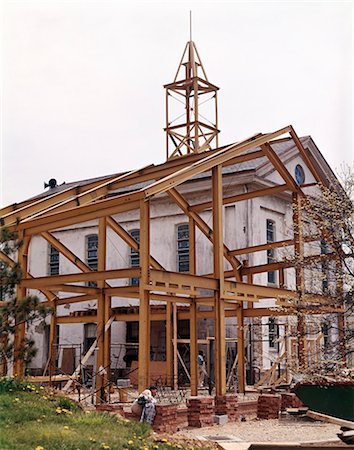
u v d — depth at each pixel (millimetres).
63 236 34219
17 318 13102
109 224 22844
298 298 18719
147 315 15531
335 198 17828
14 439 8711
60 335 32125
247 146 19609
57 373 29406
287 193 30172
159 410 13531
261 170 28234
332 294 18250
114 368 29625
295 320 23172
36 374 31344
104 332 19547
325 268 18594
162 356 28547
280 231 29812
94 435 9484
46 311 13477
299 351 18891
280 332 28516
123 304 31297
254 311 22125
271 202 29469
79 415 11016
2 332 13016
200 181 28672
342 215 17609
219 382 16812
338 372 16172
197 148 27422
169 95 28828
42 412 10727
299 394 16062
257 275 28172
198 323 28156
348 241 17531
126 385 25172
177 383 24344
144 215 15883
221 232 18016
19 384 12695
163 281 16016
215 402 16531
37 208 20578
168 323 24906
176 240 30016
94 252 33094
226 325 27109
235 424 16016
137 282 31609
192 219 22953
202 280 17188
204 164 17906
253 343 26500
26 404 11164
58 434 9141
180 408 16078
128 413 13812
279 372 24531
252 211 27891
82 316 24938
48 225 17844
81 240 33500
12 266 13867
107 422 10727
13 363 14938
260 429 14992
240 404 17359
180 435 12688
